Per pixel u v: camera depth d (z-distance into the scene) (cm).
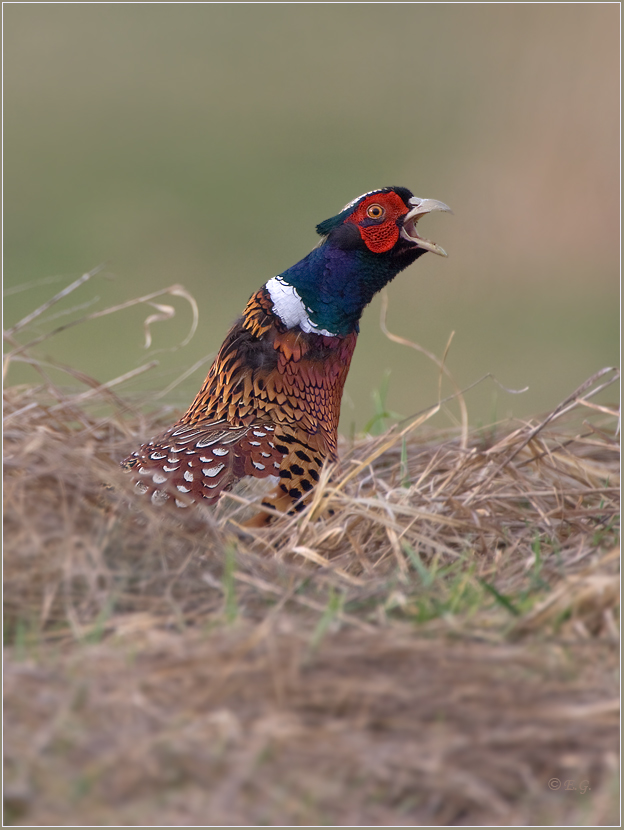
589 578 759
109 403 1184
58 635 738
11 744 608
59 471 823
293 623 730
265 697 652
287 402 973
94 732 620
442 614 747
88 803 581
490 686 671
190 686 657
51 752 605
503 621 743
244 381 971
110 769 598
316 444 968
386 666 682
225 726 625
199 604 782
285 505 912
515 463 1132
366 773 610
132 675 665
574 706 657
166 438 950
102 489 841
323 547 891
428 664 686
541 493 988
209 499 882
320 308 991
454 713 650
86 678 662
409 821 593
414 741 632
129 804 583
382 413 1300
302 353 982
